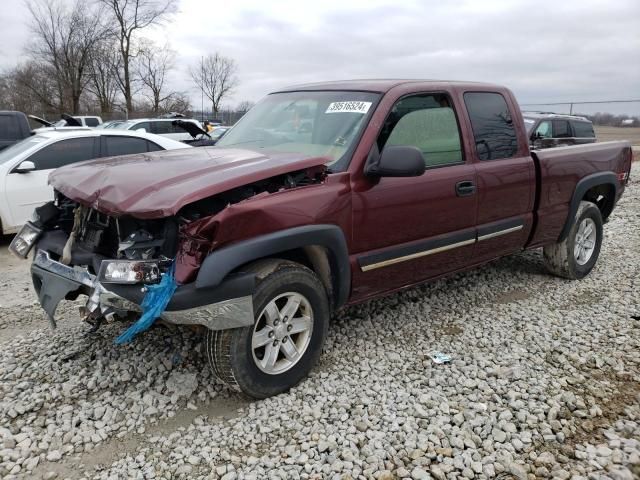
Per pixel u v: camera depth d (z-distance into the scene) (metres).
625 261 6.37
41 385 3.34
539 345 3.98
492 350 3.90
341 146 3.63
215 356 2.99
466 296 5.06
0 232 7.30
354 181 3.48
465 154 4.24
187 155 3.59
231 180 2.89
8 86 41.66
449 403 3.18
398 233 3.78
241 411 3.12
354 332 4.18
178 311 2.80
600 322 4.44
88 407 3.12
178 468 2.62
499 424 2.96
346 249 3.44
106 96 42.75
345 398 3.21
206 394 3.29
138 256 2.92
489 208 4.42
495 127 4.55
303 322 3.35
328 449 2.77
